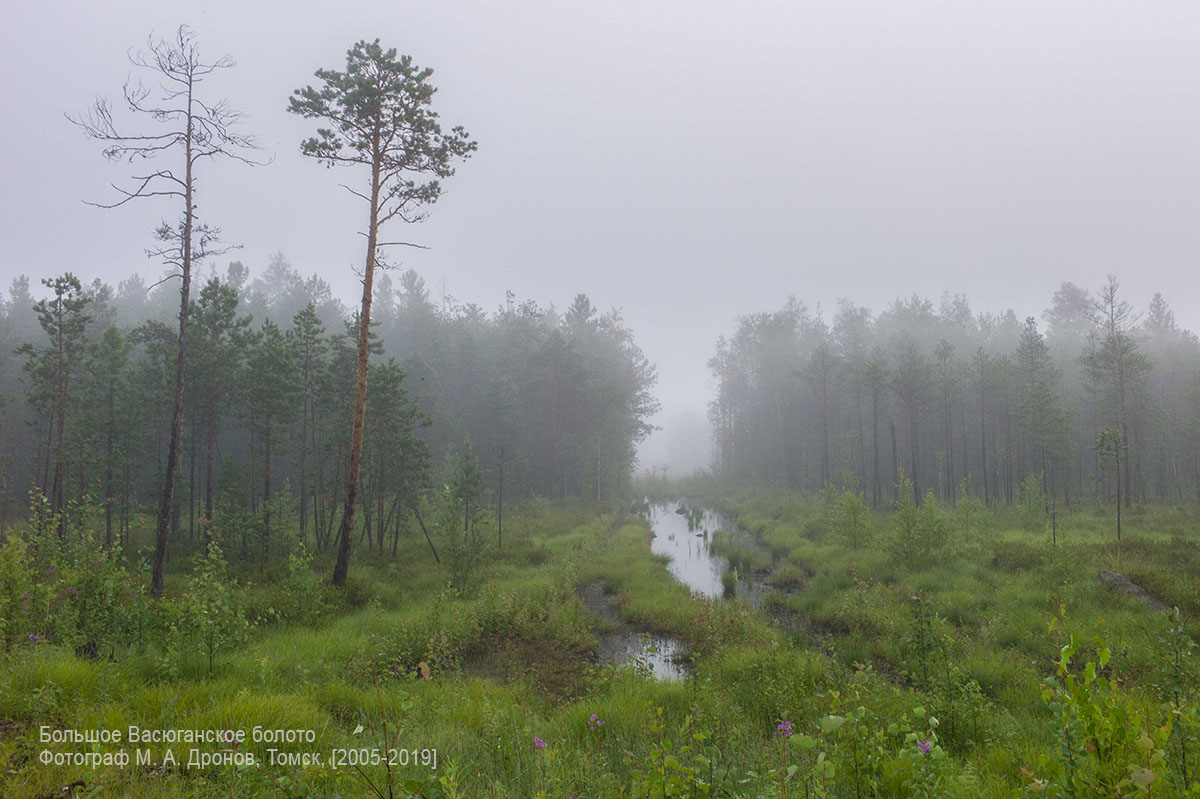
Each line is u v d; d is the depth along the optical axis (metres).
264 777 4.23
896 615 12.95
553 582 17.77
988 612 12.88
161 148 14.17
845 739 4.46
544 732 6.51
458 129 17.14
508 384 45.47
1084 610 12.45
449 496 18.88
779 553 25.41
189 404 26.38
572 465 51.62
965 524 22.69
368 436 24.70
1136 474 40.66
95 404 27.16
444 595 14.88
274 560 20.59
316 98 16.05
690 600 15.91
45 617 8.91
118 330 28.38
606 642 13.29
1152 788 3.17
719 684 8.99
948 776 4.16
